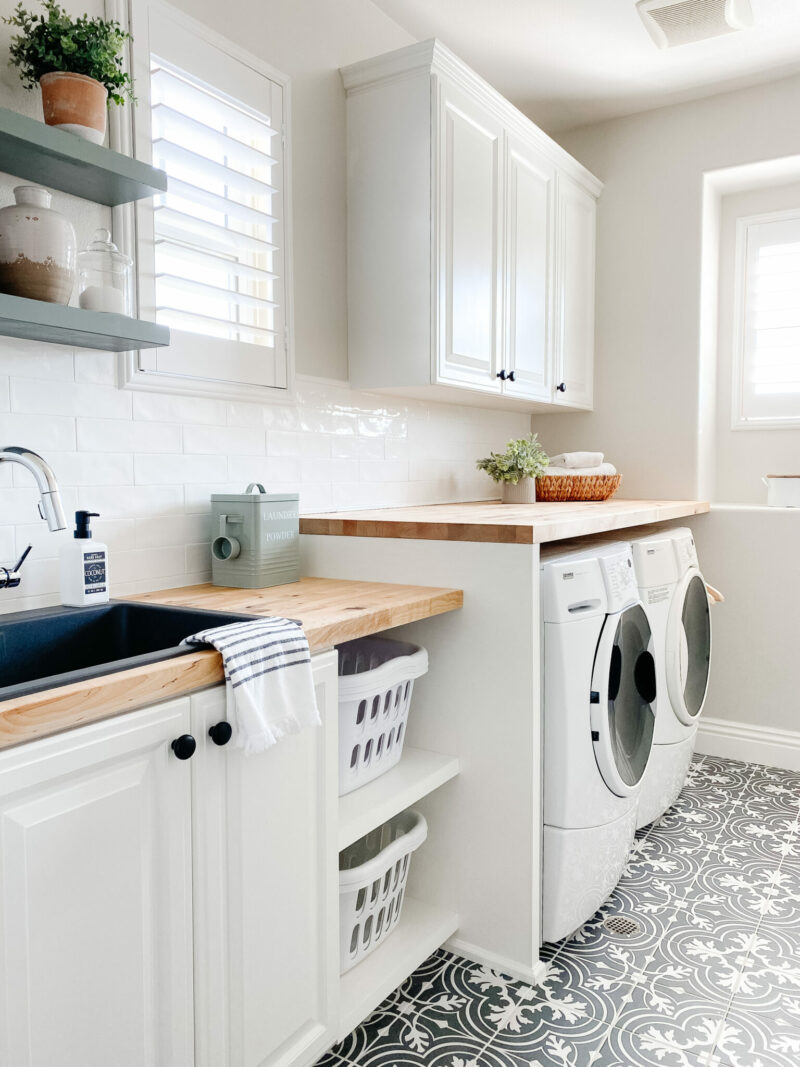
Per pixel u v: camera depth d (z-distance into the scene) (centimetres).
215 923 122
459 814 194
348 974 171
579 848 190
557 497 319
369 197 243
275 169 216
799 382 348
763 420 356
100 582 160
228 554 194
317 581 205
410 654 194
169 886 114
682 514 290
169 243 180
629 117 345
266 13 216
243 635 126
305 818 141
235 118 199
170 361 187
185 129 186
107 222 171
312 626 142
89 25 147
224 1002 125
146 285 178
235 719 121
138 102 175
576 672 188
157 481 187
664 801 260
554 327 310
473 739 191
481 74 305
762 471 359
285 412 226
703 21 264
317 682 143
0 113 128
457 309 244
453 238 240
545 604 185
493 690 187
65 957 99
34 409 159
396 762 188
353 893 166
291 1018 140
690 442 340
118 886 107
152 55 179
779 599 315
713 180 338
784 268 348
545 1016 168
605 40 281
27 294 138
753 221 353
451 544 190
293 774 138
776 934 197
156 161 180
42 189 142
